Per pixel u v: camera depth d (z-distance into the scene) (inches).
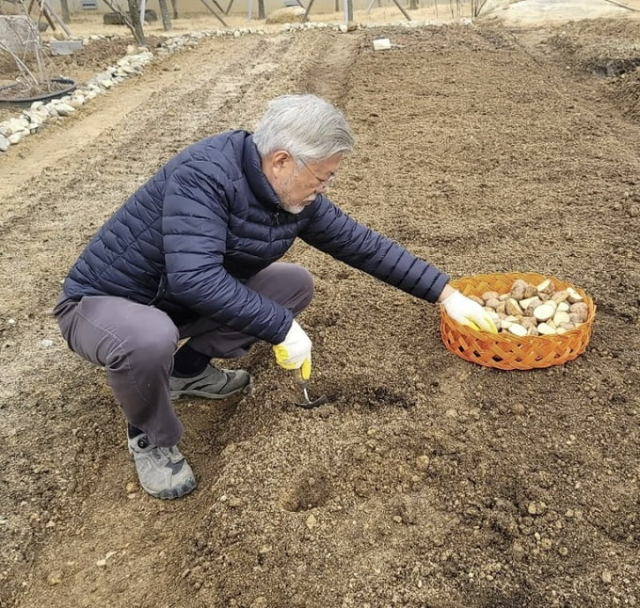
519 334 106.8
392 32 443.5
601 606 73.1
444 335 112.9
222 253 82.0
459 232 157.1
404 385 106.8
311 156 76.1
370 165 203.6
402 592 75.7
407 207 173.5
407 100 265.7
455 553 79.9
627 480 87.8
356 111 255.0
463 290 115.7
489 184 184.2
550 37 380.5
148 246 84.4
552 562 78.2
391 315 125.4
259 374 113.5
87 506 94.3
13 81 366.6
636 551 79.0
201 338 102.8
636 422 96.4
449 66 318.7
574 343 105.3
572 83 285.0
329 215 94.7
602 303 123.9
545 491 86.8
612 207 163.5
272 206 83.6
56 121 277.7
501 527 82.4
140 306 86.4
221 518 85.0
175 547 86.6
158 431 89.0
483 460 91.7
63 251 165.3
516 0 519.5
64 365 122.6
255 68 359.3
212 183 79.2
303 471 91.4
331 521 84.5
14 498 94.5
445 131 226.7
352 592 76.0
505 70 307.0
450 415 99.7
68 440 104.7
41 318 137.9
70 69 397.4
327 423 99.4
